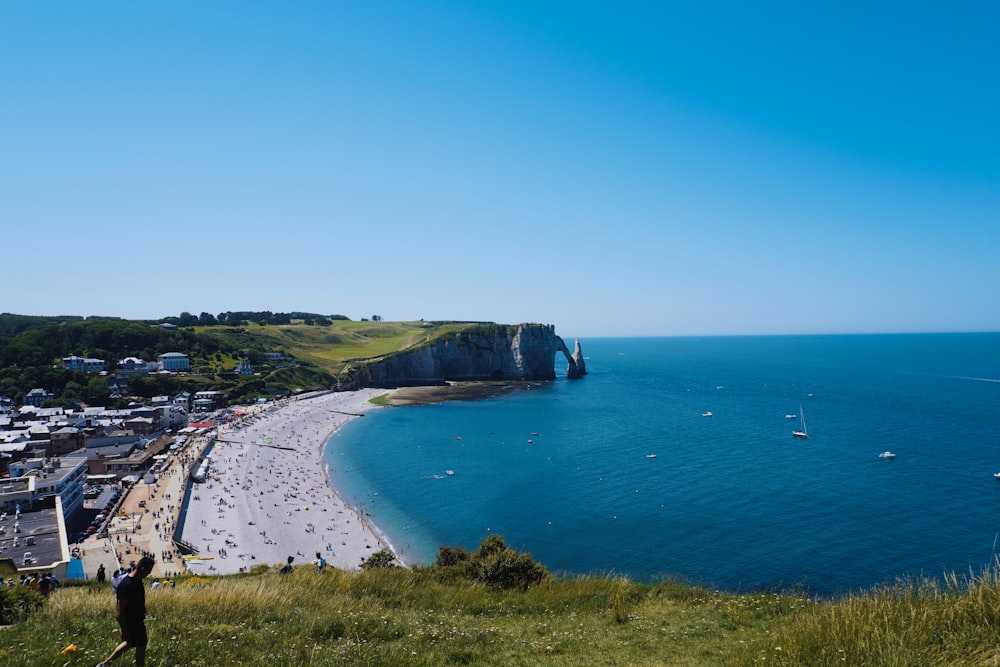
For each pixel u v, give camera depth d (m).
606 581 22.75
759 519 65.19
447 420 151.25
